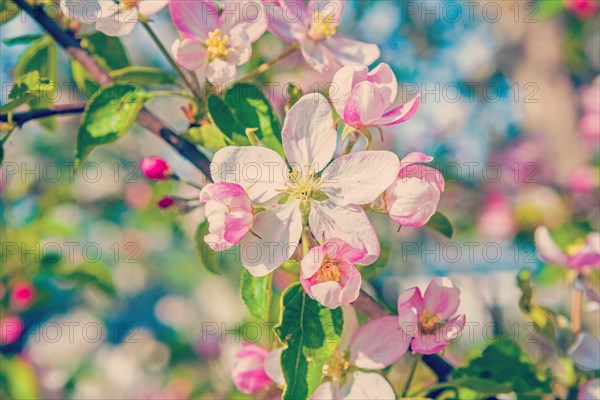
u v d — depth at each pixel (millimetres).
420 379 395
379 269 395
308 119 332
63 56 625
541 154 851
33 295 622
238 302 901
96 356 872
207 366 846
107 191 843
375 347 343
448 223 366
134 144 897
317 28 365
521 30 813
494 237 835
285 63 517
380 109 329
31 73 362
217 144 365
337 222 326
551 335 387
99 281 641
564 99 823
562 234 805
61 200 789
